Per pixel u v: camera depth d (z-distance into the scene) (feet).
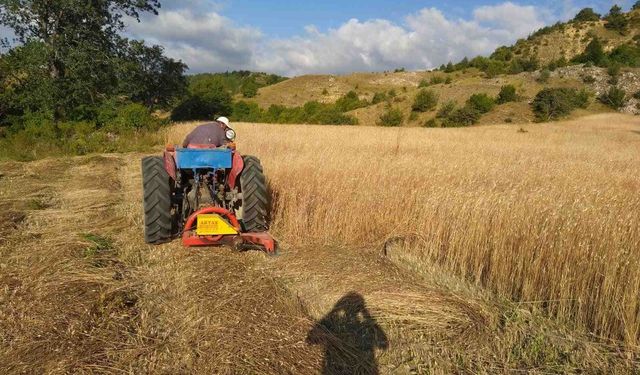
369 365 9.98
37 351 9.41
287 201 20.11
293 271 14.57
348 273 14.62
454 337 11.27
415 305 12.52
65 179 29.17
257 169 17.57
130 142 51.26
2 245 15.40
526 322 12.27
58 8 74.79
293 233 18.28
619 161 44.93
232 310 11.37
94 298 11.74
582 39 384.27
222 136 18.26
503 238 15.02
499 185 24.38
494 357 10.59
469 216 16.55
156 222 15.97
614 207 15.79
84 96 75.87
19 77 74.59
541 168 35.32
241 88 373.61
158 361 9.39
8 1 72.13
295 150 42.01
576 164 39.96
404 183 22.71
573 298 13.17
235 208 18.24
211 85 190.49
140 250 15.70
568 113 171.63
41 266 13.55
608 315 12.23
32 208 21.08
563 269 13.48
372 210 19.13
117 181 29.12
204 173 17.80
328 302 12.56
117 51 84.94
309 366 9.58
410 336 11.19
